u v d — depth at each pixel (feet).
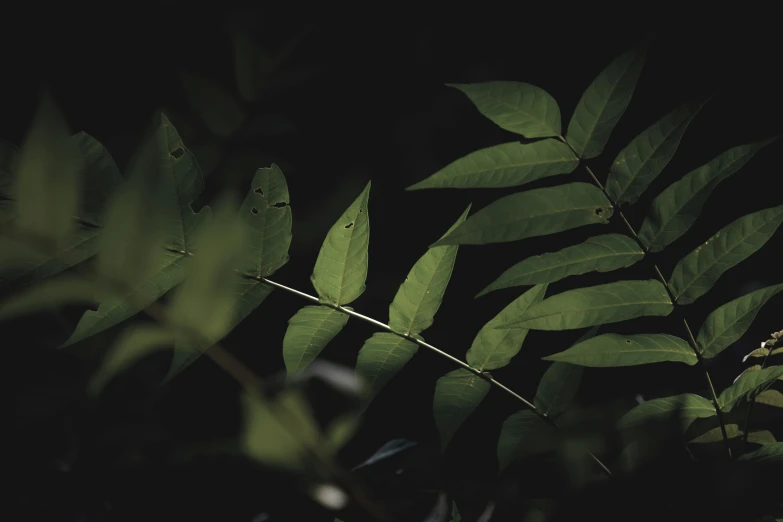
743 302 3.62
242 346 7.18
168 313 3.16
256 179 3.50
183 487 4.70
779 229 7.92
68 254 3.24
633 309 3.60
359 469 4.45
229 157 7.07
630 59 3.51
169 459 4.84
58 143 3.17
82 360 5.98
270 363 7.15
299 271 7.59
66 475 5.10
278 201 3.51
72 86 8.82
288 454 3.17
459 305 8.29
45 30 8.84
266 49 8.25
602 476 3.76
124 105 8.93
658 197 3.56
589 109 3.52
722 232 3.57
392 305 3.63
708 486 3.57
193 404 5.59
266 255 3.52
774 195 8.84
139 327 3.17
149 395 5.66
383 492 4.31
